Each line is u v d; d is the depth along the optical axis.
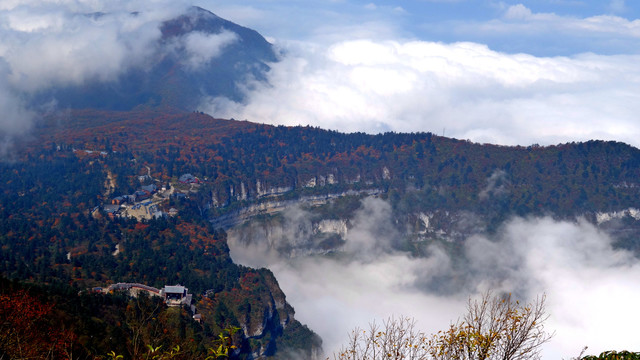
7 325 66.44
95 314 151.88
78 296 162.00
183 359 62.47
